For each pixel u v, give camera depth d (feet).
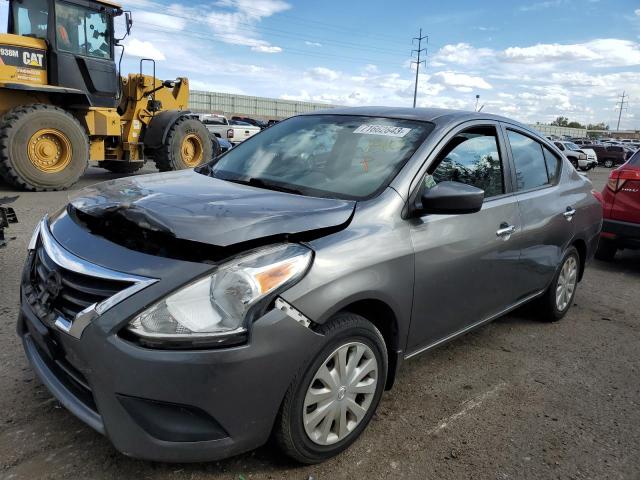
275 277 7.13
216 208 7.89
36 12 32.32
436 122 10.82
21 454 7.97
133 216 7.46
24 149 30.09
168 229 7.02
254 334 6.87
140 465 7.91
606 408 10.62
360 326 8.16
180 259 7.01
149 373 6.57
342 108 12.73
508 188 12.24
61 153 32.01
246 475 7.86
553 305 14.79
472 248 10.45
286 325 7.11
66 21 32.17
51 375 8.00
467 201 8.96
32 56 31.37
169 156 39.63
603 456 9.02
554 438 9.45
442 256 9.68
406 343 9.45
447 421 9.75
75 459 7.95
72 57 32.68
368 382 8.62
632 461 8.93
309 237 7.86
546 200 13.42
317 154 10.82
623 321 15.79
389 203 9.07
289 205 8.45
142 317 6.68
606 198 21.84
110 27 34.47
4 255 17.35
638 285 19.85
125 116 38.65
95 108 34.71
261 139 12.44
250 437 7.17
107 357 6.72
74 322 7.02
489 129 12.05
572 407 10.57
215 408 6.79
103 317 6.81
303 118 12.69
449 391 10.87
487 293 11.32
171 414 6.79
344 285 7.79
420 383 11.13
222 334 6.73
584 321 15.62
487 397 10.73
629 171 21.11
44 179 31.07
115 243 7.58
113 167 42.93
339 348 7.95
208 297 6.79
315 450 7.98
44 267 8.17
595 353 13.28
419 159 9.80
